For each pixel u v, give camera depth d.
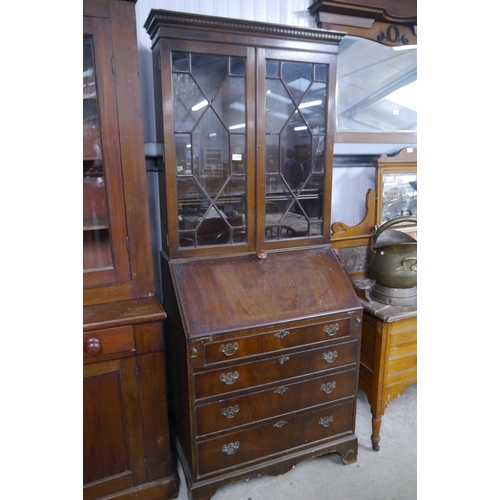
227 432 1.36
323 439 1.54
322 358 1.45
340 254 1.92
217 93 1.36
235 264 1.44
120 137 1.22
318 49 1.44
